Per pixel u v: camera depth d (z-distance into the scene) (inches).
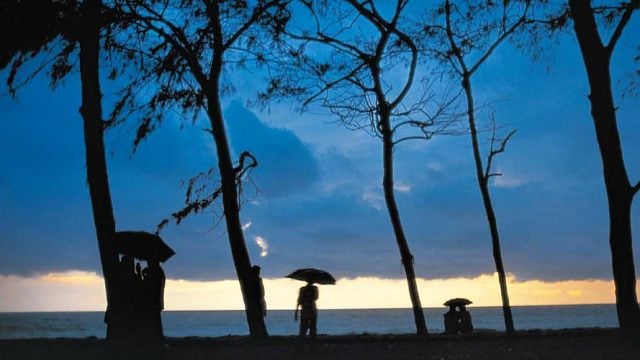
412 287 816.9
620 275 611.5
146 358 588.1
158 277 601.6
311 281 642.8
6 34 725.3
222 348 706.8
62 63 799.7
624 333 606.5
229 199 863.1
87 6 696.4
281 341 800.3
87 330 3376.0
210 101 871.7
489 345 711.1
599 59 629.6
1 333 3058.6
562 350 626.8
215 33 865.5
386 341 795.4
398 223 834.2
